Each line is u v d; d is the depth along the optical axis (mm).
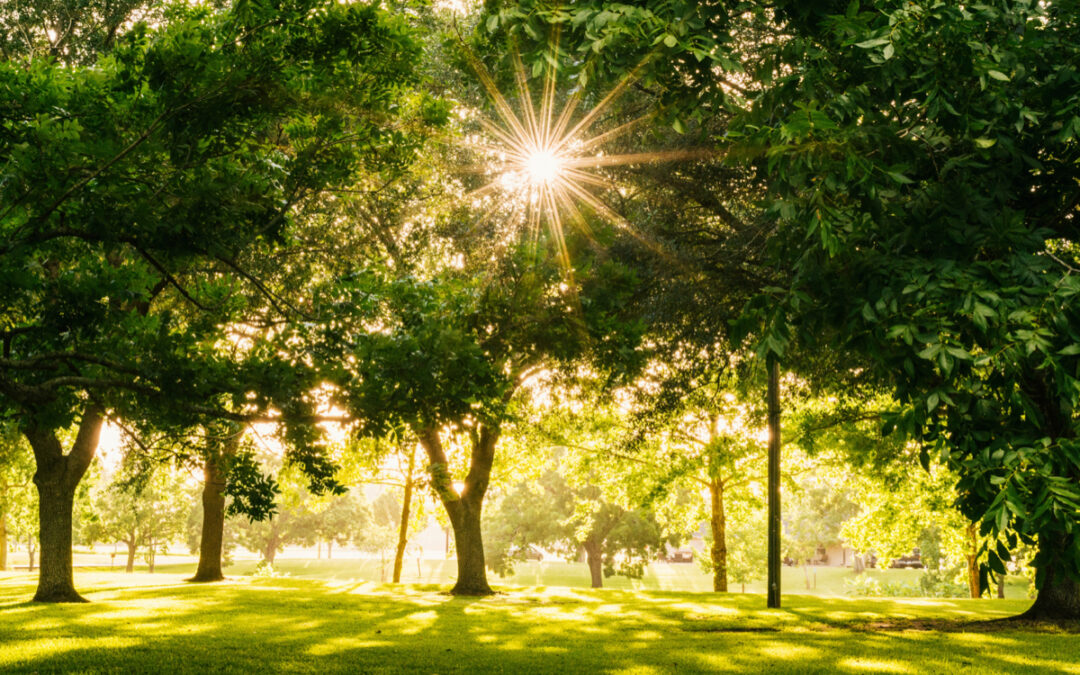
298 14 7082
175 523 67875
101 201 7066
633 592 27312
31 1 16453
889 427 5660
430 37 16781
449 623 15875
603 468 33594
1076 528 4523
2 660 10281
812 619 17797
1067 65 5645
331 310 8438
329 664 10680
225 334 9547
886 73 5605
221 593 21750
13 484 34344
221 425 9367
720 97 6895
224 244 7547
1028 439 4945
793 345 14828
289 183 8570
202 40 7016
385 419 7891
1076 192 6340
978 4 5457
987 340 5238
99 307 8523
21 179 6484
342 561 112375
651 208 14258
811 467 32625
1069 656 11695
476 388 7988
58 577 18938
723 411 22641
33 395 7762
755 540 61125
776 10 6648
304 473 8164
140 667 10031
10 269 7484
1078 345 4754
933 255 5789
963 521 29812
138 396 8656
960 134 5777
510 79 8672
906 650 12375
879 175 5707
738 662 11148
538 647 12695
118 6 16844
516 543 63594
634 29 6055
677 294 13969
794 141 5562
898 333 5270
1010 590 58562
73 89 6969
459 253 17438
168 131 6961
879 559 34094
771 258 6910
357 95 7871
